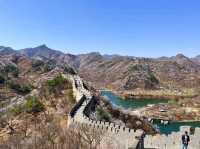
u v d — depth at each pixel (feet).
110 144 160.04
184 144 115.24
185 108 547.08
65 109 292.40
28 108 323.37
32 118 302.25
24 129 281.74
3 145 235.40
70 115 228.43
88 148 171.94
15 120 308.81
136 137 137.39
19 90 633.20
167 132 366.84
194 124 473.26
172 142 133.08
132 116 315.17
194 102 576.61
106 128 170.19
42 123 276.41
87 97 300.61
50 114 294.05
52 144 199.21
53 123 254.47
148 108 561.84
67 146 186.80
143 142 138.62
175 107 556.10
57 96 353.10
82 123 196.85
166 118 489.26
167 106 565.94
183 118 500.74
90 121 190.80
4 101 520.42
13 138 244.22
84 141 180.75
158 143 137.39
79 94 314.96
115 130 159.84
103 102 326.44
